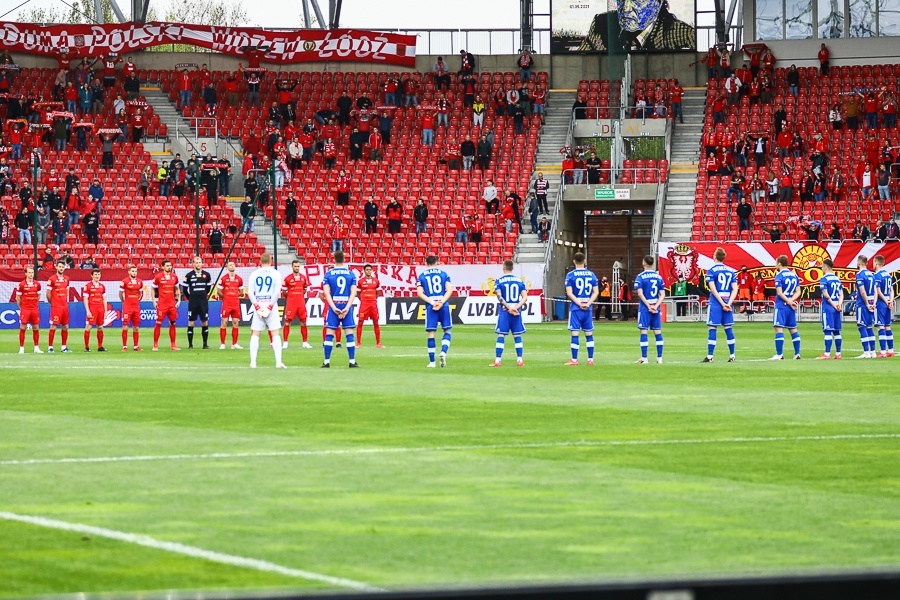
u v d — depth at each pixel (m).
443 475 11.97
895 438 14.69
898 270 53.28
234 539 8.88
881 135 63.53
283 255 59.03
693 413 17.53
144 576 7.68
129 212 59.41
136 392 21.19
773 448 13.85
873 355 30.75
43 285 50.94
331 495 10.80
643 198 61.34
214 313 52.22
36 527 9.32
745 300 54.88
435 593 2.93
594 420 16.70
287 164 63.41
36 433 15.41
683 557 8.25
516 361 29.28
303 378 24.19
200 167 60.50
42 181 59.59
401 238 59.66
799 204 59.19
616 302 61.28
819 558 8.21
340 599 2.99
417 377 24.36
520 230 60.66
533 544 8.70
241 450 13.82
